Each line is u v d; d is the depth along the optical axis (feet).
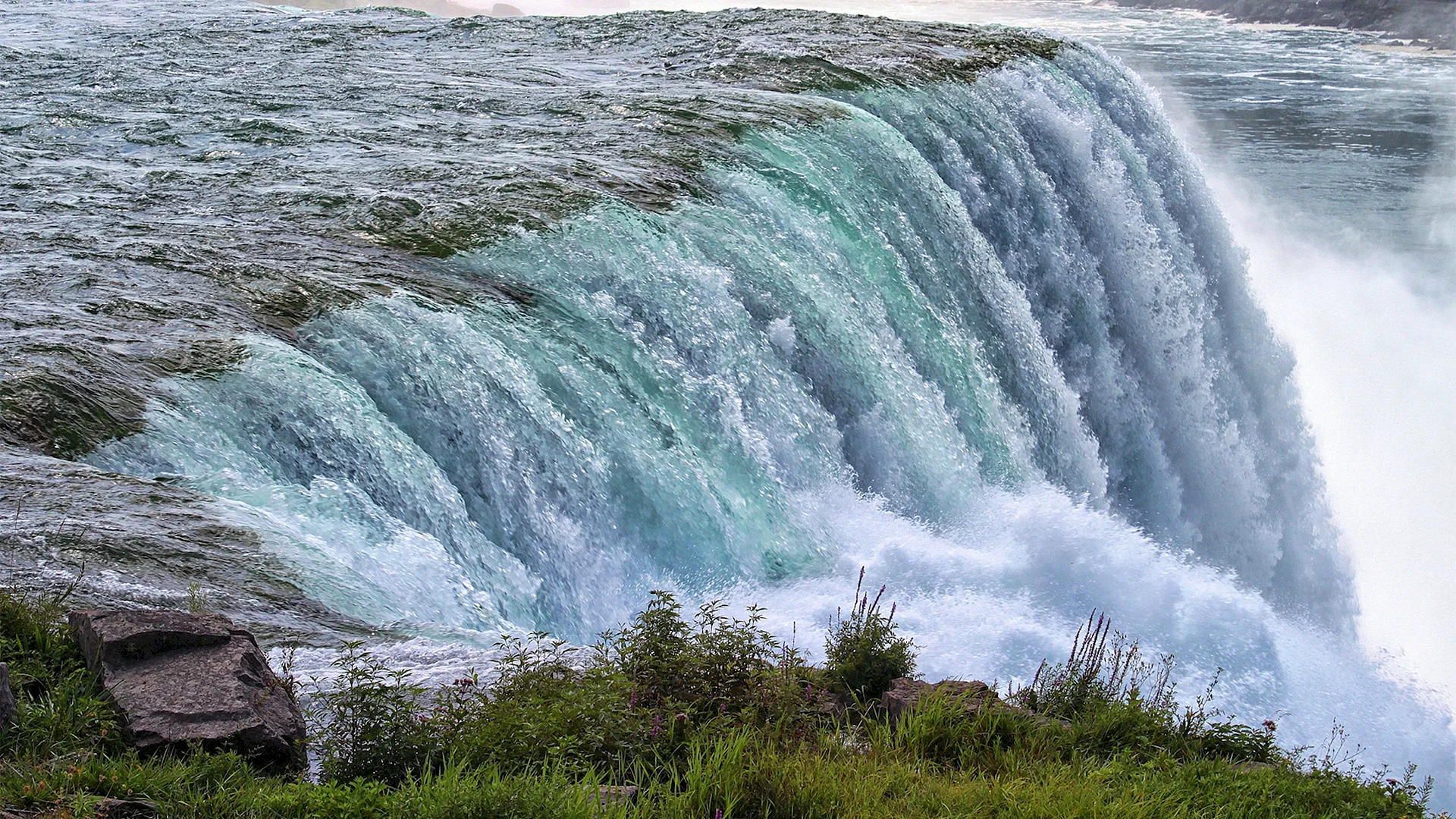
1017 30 89.04
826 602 36.78
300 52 89.30
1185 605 44.04
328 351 36.27
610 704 18.85
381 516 30.76
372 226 47.24
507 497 35.29
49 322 35.35
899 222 57.36
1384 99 211.41
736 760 18.10
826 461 44.91
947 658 34.71
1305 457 84.69
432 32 98.12
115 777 15.10
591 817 15.46
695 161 55.52
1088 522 47.09
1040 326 67.72
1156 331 74.28
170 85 76.43
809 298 48.62
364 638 23.62
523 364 38.27
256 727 16.81
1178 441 74.02
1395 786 22.74
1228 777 20.90
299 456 31.96
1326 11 332.80
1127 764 21.25
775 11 98.63
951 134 67.41
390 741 17.39
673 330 44.01
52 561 23.12
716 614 35.06
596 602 35.63
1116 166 75.92
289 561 25.84
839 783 18.45
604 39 91.20
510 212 48.19
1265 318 88.02
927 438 48.91
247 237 45.73
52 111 69.00
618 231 46.98
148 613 18.95
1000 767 20.89
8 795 14.57
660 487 38.34
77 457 28.63
